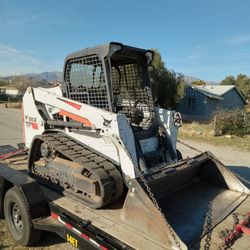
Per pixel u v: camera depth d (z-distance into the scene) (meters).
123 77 4.63
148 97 4.38
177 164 3.82
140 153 3.81
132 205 3.10
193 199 3.80
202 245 2.77
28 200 3.68
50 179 4.48
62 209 3.54
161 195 3.86
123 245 2.72
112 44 3.69
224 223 3.21
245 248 2.71
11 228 4.07
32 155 4.77
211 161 4.30
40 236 3.88
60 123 4.39
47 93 4.71
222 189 4.18
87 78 4.03
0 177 4.30
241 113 14.91
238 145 11.85
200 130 15.34
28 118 5.30
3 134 12.40
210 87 35.41
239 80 64.19
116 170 3.60
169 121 4.30
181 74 24.11
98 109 3.76
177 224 3.14
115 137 3.55
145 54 4.26
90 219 3.26
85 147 4.09
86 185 3.73
